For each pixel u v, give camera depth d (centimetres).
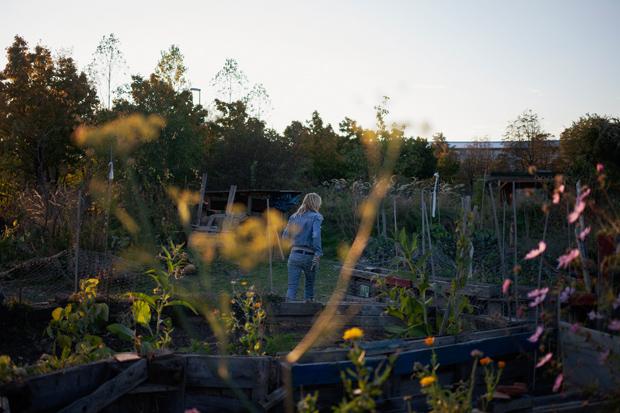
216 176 2436
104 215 876
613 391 329
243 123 2561
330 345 461
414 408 388
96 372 362
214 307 459
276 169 2462
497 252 786
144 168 1366
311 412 268
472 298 591
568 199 330
